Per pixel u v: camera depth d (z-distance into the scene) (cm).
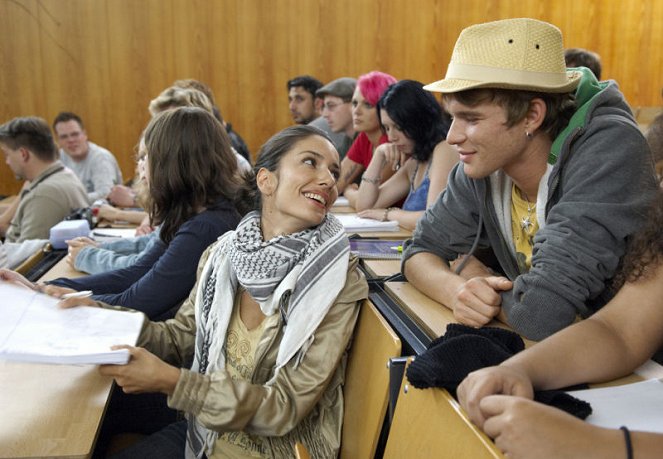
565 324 108
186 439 142
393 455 101
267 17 503
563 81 116
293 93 463
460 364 90
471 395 78
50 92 491
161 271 163
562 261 108
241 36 503
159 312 165
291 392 117
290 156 128
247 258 127
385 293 145
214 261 140
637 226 106
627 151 110
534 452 67
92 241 215
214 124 172
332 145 132
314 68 514
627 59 530
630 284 97
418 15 513
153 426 173
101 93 496
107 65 493
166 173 167
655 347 94
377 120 323
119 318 125
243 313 133
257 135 519
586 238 107
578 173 113
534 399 80
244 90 511
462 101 116
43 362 101
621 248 107
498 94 113
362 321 129
